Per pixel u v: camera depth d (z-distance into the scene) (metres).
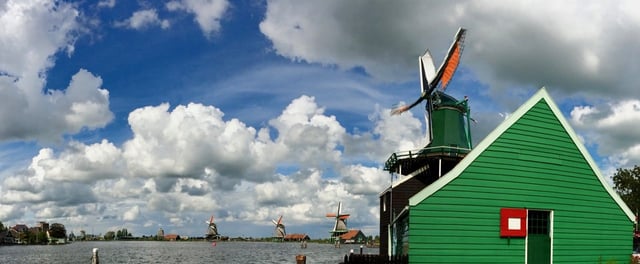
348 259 23.11
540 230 21.09
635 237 30.83
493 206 20.03
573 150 22.08
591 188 22.36
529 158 20.97
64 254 103.06
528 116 21.20
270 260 74.25
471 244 19.52
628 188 47.19
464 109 36.78
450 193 19.56
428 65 40.78
